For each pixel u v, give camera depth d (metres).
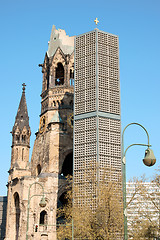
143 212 72.00
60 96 117.81
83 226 71.56
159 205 75.62
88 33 103.50
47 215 100.69
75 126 96.94
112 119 95.88
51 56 123.06
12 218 112.25
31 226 98.94
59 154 110.19
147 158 35.41
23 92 131.25
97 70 98.31
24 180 102.69
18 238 99.19
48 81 124.94
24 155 122.88
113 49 103.00
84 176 83.62
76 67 102.56
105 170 81.50
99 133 92.88
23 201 101.00
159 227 69.56
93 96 96.69
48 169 108.56
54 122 112.81
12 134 126.50
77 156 93.81
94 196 82.75
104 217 71.69
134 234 67.19
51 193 102.75
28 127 126.44
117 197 74.75
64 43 124.56
